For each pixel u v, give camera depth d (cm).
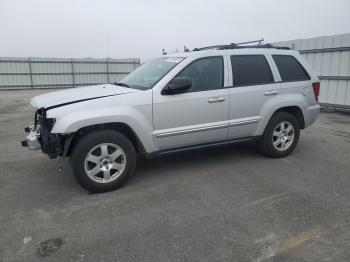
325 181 443
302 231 316
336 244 293
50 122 398
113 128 426
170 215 353
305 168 496
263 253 282
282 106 523
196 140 467
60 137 398
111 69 3312
